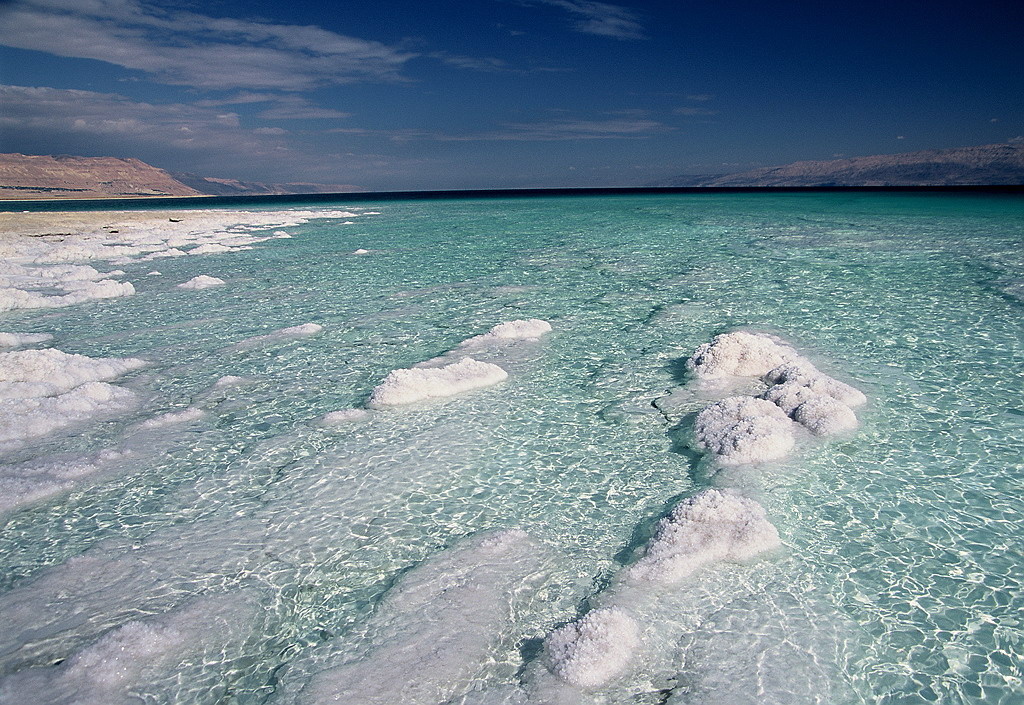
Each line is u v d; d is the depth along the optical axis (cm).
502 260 2227
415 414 891
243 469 749
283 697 426
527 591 528
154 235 3231
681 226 3291
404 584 541
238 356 1170
